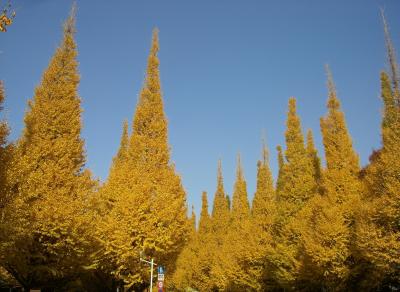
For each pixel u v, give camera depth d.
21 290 24.67
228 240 42.19
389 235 16.98
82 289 27.30
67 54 22.80
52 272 18.44
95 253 20.72
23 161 17.06
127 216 21.00
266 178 34.72
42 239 18.12
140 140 24.86
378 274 19.92
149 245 20.80
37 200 18.02
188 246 55.81
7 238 14.02
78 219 18.72
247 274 32.47
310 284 25.42
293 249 26.67
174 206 22.45
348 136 24.64
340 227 20.95
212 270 44.22
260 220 32.59
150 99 26.22
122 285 24.61
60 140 20.36
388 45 19.64
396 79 19.30
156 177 23.69
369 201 19.77
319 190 29.05
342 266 20.97
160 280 20.05
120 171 23.95
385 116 20.70
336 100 25.39
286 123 30.95
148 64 27.02
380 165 18.73
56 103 21.17
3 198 14.71
